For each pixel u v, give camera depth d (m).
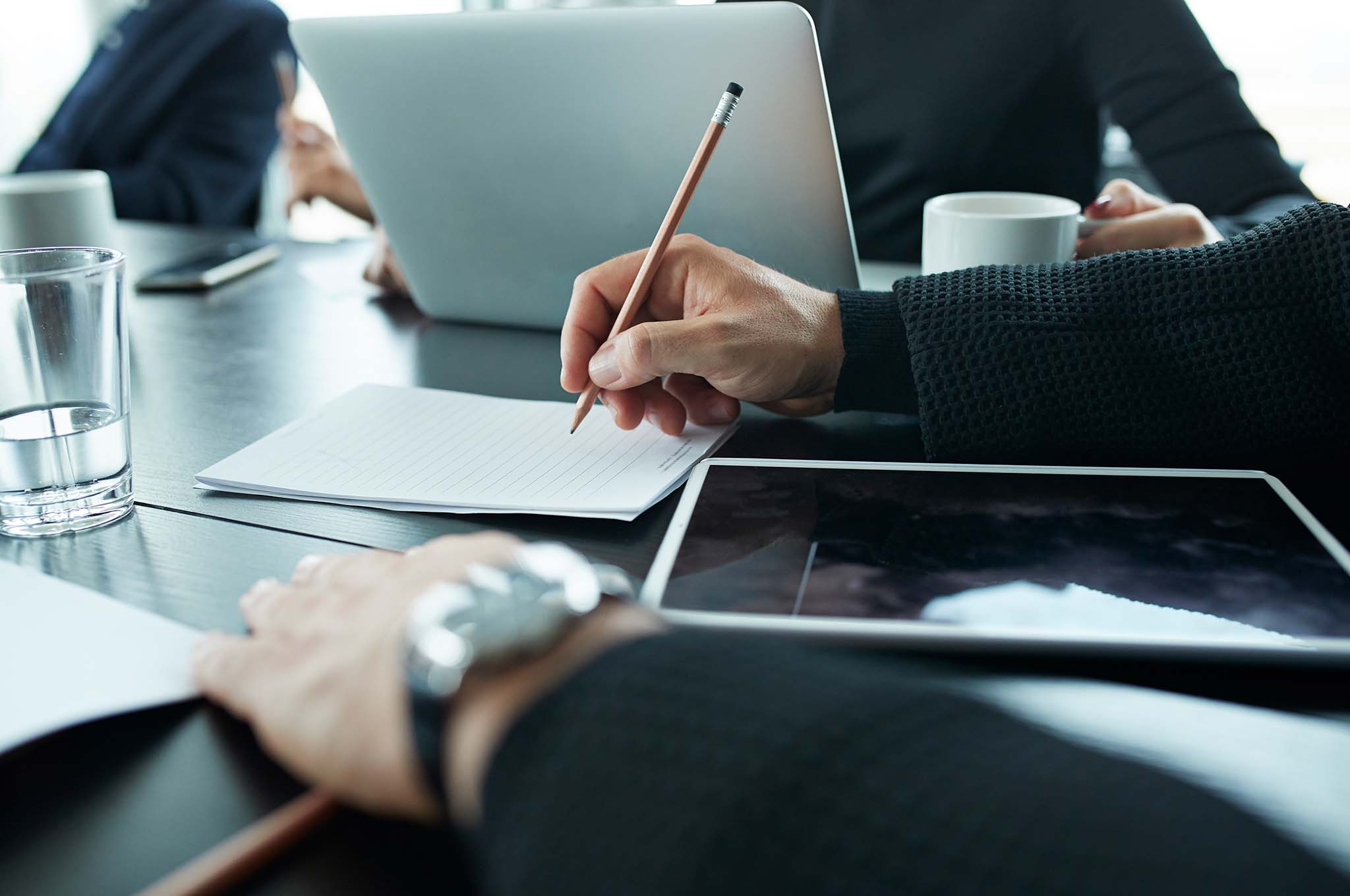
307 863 0.35
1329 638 0.42
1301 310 0.63
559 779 0.30
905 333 0.71
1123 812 0.26
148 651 0.46
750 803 0.27
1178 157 1.39
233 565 0.56
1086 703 0.41
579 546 0.57
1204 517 0.53
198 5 2.25
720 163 0.81
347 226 3.30
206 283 1.20
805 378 0.72
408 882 0.34
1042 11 1.46
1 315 0.59
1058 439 0.65
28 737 0.39
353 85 0.89
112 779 0.39
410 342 0.98
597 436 0.72
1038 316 0.66
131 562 0.57
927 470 0.61
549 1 2.41
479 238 0.94
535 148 0.86
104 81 2.25
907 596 0.47
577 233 0.90
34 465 0.60
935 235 0.87
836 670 0.33
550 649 0.35
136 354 0.97
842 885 0.26
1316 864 0.26
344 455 0.70
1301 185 1.34
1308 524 0.52
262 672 0.42
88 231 1.19
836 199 0.80
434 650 0.34
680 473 0.65
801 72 0.74
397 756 0.35
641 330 0.66
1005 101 1.48
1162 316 0.65
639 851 0.27
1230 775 0.37
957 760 0.29
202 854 0.36
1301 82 2.40
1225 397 0.64
